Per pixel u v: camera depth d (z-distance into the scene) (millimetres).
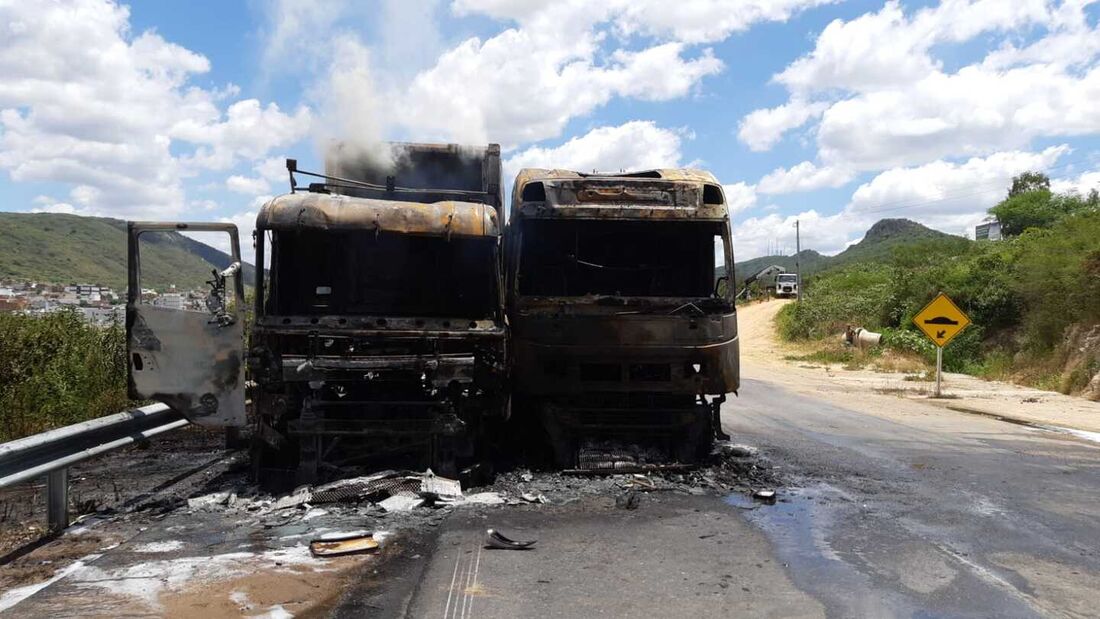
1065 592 4957
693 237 9070
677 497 7441
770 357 32531
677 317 8328
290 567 5262
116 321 11766
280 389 7375
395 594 4777
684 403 8727
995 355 23969
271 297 7730
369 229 7574
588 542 5949
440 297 8055
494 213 7984
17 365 9539
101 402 10086
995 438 11617
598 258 8977
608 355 8266
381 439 7508
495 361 7625
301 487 7086
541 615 4477
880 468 9102
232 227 7035
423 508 6801
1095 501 7512
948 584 5098
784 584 5066
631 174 9258
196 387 6965
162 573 5125
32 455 5664
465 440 7711
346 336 7266
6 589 4828
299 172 9086
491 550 5695
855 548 5895
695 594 4859
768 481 8195
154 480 7895
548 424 8375
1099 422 13469
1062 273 20422
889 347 28016
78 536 5980
